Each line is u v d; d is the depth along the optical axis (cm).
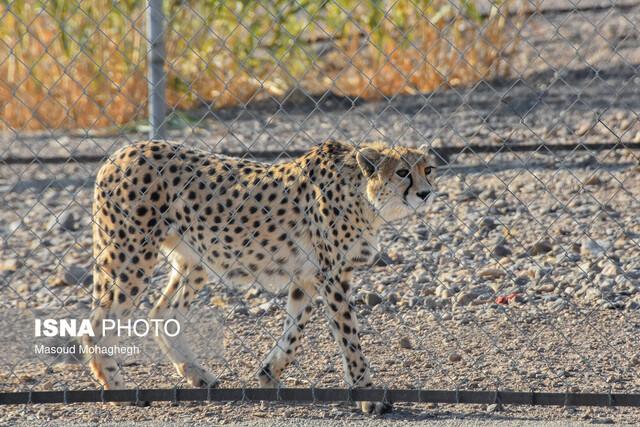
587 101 2238
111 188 970
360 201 960
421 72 2502
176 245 1011
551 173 1738
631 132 1933
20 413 881
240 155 1894
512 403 836
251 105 2478
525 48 2702
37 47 2366
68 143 2169
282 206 974
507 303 1184
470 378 955
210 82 2502
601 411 862
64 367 1041
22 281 1357
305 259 976
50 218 1659
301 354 1053
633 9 2978
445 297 1205
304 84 2581
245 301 1230
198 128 2233
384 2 2528
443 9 2442
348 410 883
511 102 2286
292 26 2617
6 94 2345
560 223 1476
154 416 870
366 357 1029
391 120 2208
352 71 2575
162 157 979
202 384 970
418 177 981
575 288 1220
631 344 1038
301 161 981
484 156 1869
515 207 1573
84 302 1248
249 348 1073
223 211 982
